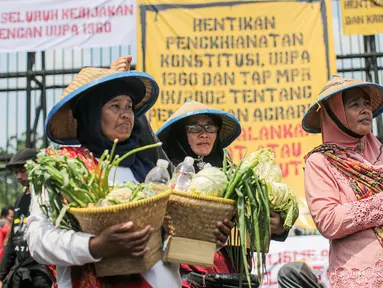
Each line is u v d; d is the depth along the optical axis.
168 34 7.43
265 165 3.32
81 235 2.30
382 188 3.29
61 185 2.33
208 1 7.47
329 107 3.55
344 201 3.30
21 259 5.45
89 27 7.46
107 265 2.34
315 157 3.46
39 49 7.47
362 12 7.42
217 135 3.88
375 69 7.90
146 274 2.48
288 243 6.66
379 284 3.12
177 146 3.79
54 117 2.71
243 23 7.44
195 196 2.43
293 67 7.35
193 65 7.38
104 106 2.65
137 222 2.24
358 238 3.22
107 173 2.34
